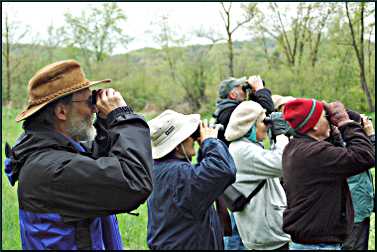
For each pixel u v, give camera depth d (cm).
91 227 232
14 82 2877
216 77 3030
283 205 416
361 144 342
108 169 221
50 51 3147
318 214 344
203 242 320
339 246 348
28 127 241
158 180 327
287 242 412
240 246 445
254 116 418
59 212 225
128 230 661
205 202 316
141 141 234
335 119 359
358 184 494
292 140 362
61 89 238
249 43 2955
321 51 2573
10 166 240
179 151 343
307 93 2386
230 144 426
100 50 3419
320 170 342
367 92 2148
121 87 3192
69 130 241
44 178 223
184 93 3122
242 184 411
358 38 2306
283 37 2834
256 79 512
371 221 643
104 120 247
